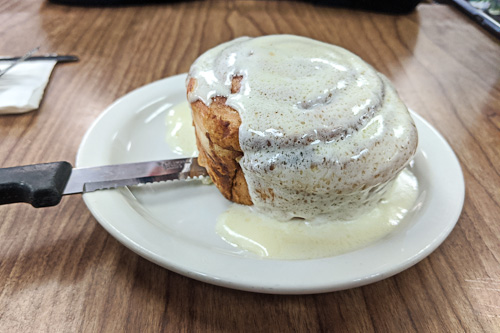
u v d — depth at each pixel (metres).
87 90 0.30
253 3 0.44
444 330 0.16
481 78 0.34
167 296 0.17
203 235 0.19
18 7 0.42
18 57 0.32
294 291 0.15
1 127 0.26
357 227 0.20
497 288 0.17
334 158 0.18
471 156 0.25
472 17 0.43
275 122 0.18
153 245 0.16
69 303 0.16
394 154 0.18
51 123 0.27
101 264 0.18
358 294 0.17
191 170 0.22
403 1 0.42
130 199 0.20
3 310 0.16
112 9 0.42
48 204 0.18
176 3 0.44
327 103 0.19
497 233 0.20
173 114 0.27
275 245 0.19
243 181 0.20
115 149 0.23
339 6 0.44
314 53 0.22
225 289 0.17
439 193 0.20
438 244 0.17
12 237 0.19
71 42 0.36
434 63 0.36
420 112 0.29
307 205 0.19
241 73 0.21
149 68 0.33
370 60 0.35
